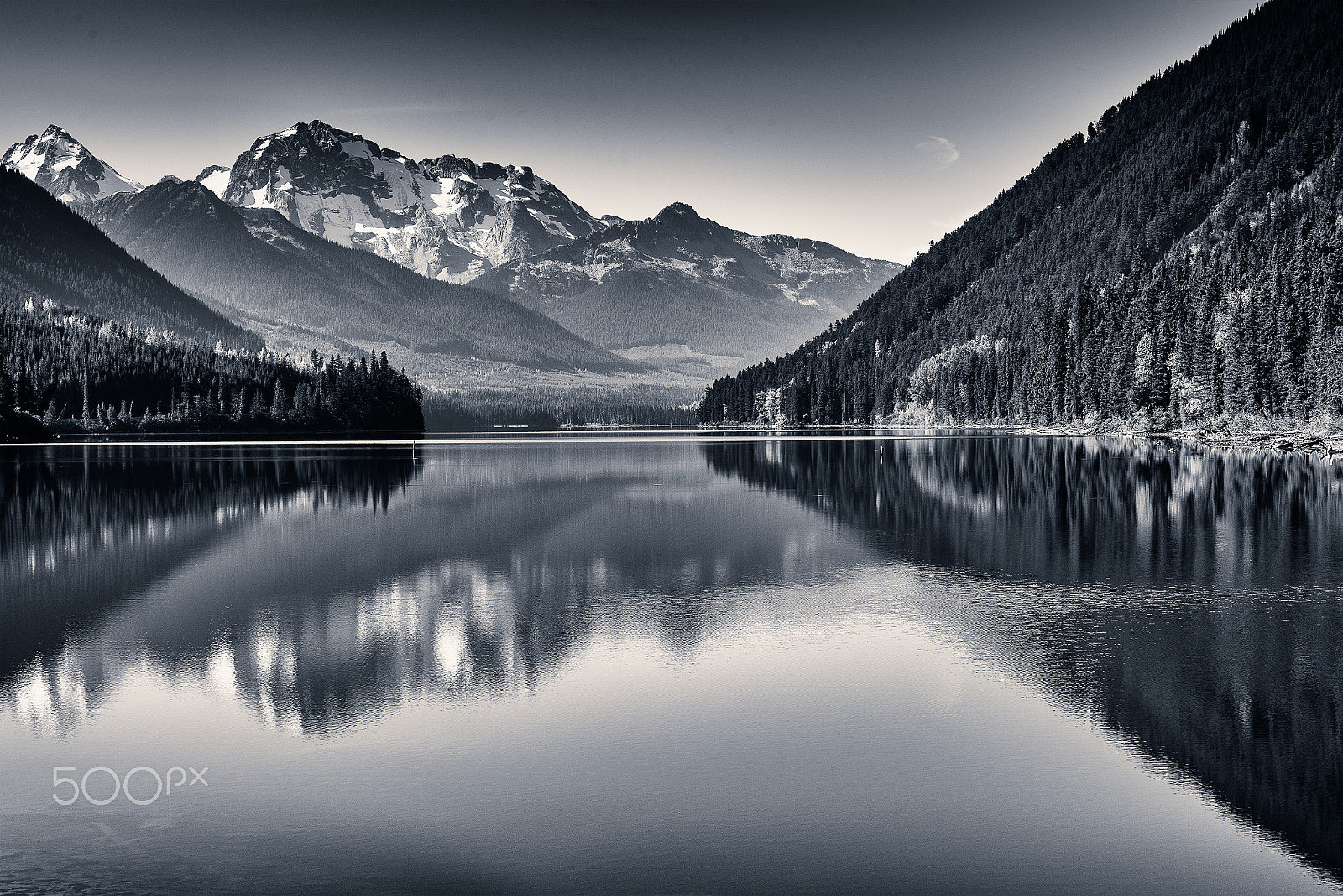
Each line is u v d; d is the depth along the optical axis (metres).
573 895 16.36
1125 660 28.80
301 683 27.64
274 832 18.59
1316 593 37.59
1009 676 27.36
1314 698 25.25
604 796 19.97
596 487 86.12
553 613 36.06
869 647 30.72
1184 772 20.80
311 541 54.59
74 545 53.44
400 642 32.06
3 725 24.39
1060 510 62.69
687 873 16.98
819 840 18.09
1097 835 18.20
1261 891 16.31
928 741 22.69
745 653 30.28
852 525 58.38
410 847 17.97
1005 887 16.50
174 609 37.22
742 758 21.80
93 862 17.42
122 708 25.58
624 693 26.48
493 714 24.91
